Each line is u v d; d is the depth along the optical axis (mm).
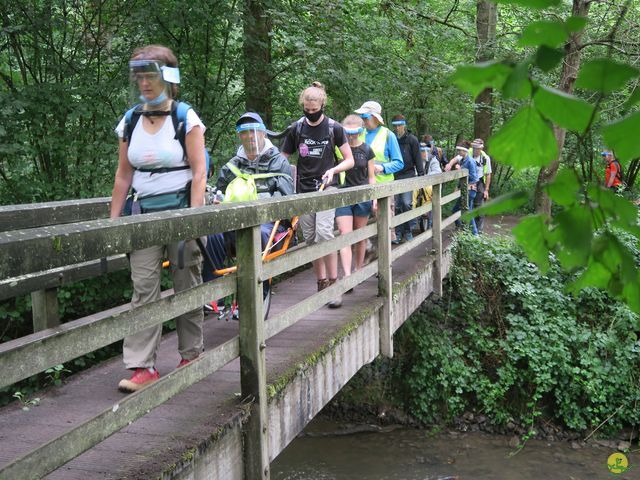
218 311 4660
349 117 5594
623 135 682
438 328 8492
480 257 8898
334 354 4105
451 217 8234
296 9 10000
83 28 8242
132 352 3217
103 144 7438
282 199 3080
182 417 2797
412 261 7188
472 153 11266
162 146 3055
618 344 8039
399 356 8266
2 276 1553
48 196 7129
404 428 7953
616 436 7766
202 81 8961
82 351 1925
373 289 5719
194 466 2504
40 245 1662
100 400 3162
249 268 2818
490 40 11594
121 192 3236
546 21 715
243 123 4301
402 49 11594
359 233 4418
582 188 828
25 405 3094
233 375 3416
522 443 7621
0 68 7902
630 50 6621
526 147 775
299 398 3520
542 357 7996
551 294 8469
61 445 1857
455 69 701
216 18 8508
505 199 856
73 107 7344
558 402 7844
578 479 6762
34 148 7145
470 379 8117
